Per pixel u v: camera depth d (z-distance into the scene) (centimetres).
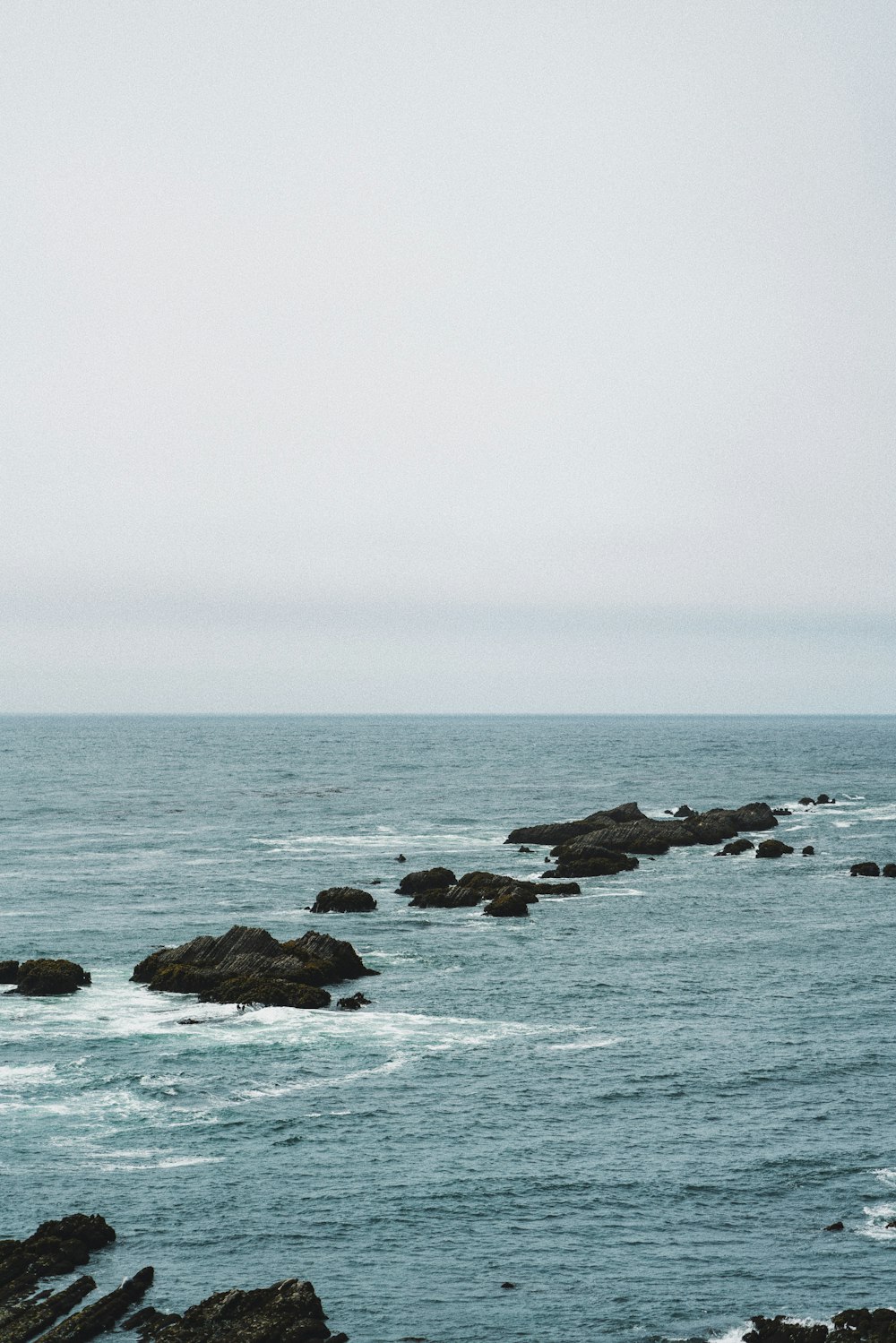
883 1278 2753
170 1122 3662
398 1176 3294
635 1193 3200
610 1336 2533
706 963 5841
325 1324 2548
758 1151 3466
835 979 5519
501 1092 3944
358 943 6288
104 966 5678
